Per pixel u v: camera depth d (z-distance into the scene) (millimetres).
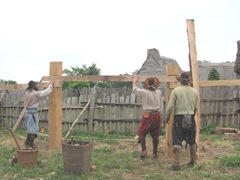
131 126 12258
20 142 10008
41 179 5879
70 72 25438
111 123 12422
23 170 6410
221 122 12977
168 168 6660
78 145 6199
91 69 25734
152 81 7461
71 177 5887
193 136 6641
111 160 7270
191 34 7582
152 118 7367
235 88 12875
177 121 6520
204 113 13062
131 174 6297
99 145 9461
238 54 15453
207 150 8602
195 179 5898
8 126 14203
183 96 6484
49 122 8664
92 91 12516
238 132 11375
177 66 7582
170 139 7652
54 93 8570
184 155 7855
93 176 6059
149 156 7855
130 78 7770
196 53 7527
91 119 12477
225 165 6805
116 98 12438
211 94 13070
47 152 8258
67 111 12859
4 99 14367
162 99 12492
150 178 5945
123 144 9547
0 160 7328
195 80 7434
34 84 8133
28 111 8023
